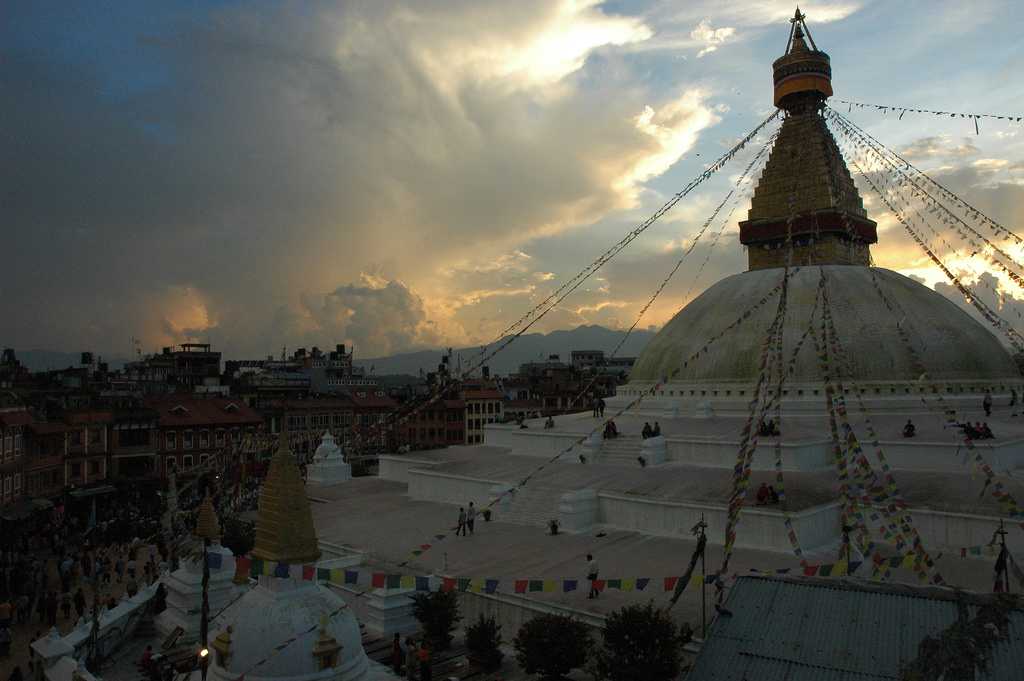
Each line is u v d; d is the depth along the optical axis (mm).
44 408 59812
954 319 45125
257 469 44500
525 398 101875
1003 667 11078
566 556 28125
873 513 28672
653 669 17406
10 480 48062
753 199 52062
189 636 23922
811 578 13938
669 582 19484
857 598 12930
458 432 82375
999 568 21047
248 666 15383
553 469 39469
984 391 42125
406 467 49406
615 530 32469
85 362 95375
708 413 42781
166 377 94125
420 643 22203
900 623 12227
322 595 16703
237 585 25359
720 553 27891
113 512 49406
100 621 23016
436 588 22219
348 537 33344
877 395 40188
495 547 30094
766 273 48688
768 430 36250
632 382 51844
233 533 31766
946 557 26906
